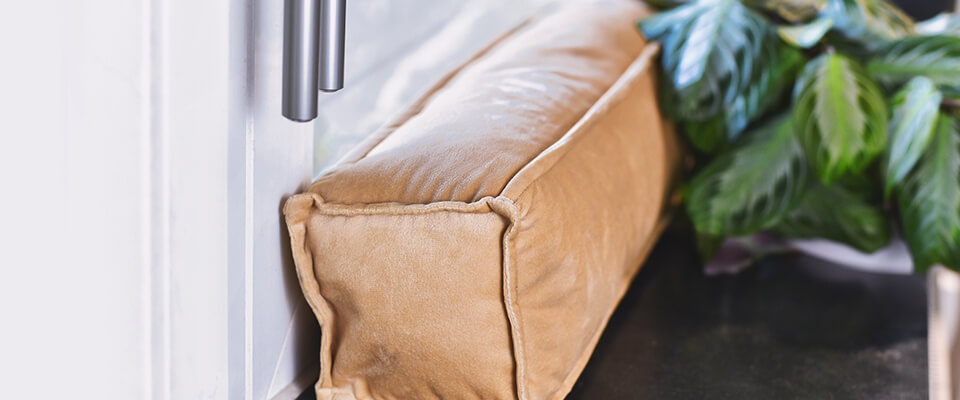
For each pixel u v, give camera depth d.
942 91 1.02
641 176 0.86
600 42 0.99
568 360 0.71
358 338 0.67
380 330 0.66
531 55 0.92
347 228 0.65
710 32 1.00
